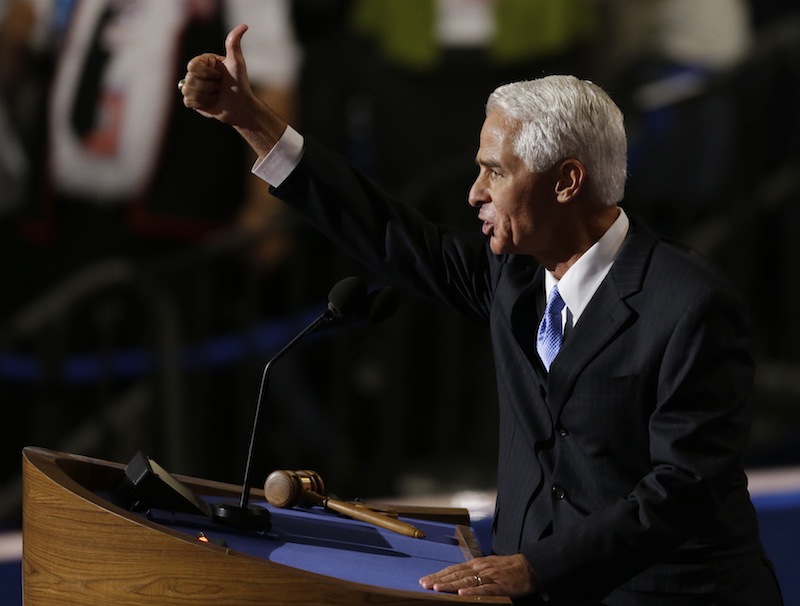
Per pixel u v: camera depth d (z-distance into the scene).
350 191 10.86
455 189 19.81
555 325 9.83
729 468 9.05
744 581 9.62
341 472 20.03
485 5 20.30
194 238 19.88
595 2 20.31
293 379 20.34
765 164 20.83
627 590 9.58
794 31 20.52
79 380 19.80
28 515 8.41
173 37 19.45
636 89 20.38
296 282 20.14
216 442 20.23
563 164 9.55
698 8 20.50
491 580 8.60
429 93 20.52
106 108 19.56
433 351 20.89
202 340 19.55
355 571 8.55
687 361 9.09
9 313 20.16
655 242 9.70
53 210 19.89
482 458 20.55
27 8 19.66
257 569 7.86
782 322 21.53
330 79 21.03
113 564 8.01
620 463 9.48
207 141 19.73
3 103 19.75
